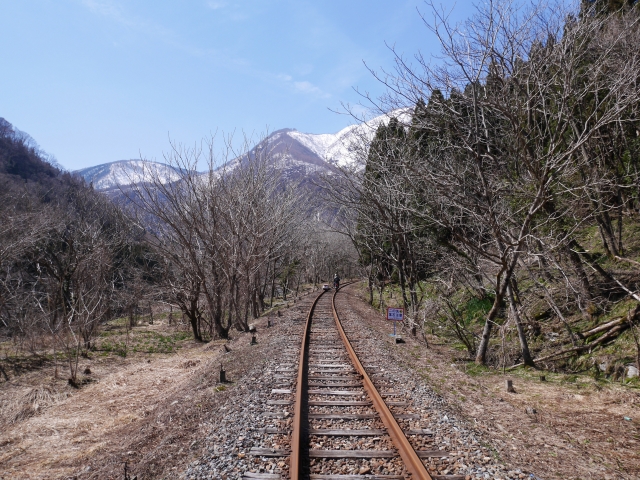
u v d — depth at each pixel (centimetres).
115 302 2727
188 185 1944
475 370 1084
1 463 806
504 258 991
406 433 592
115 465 619
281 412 683
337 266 6850
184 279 2156
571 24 946
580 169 1197
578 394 847
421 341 1527
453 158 1121
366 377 845
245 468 501
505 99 897
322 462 516
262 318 2472
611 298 1246
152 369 1538
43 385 1321
